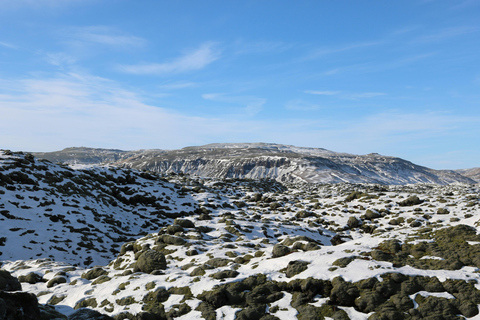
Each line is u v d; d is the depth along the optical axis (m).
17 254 24.97
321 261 15.56
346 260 15.19
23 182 36.50
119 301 15.16
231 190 65.25
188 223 30.91
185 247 23.41
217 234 29.78
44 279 19.58
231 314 13.24
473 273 13.30
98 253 28.30
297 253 17.22
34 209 32.25
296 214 44.16
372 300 12.56
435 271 13.73
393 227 35.75
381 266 14.33
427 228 18.73
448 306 11.98
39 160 44.72
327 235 35.97
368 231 36.84
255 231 32.34
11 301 9.23
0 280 14.18
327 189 77.00
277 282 14.98
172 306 14.25
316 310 12.84
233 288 14.59
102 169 52.06
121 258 23.41
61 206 34.88
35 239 27.41
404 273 13.70
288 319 12.71
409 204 42.84
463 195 44.56
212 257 20.45
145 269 18.95
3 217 29.12
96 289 16.98
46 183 38.62
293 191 76.38
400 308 12.23
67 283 18.83
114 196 45.66
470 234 16.66
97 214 36.38
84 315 11.52
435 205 40.09
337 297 13.19
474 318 11.44
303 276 14.59
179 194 50.94
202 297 14.49
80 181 43.88
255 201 54.19
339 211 44.78
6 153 43.03
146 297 15.15
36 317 9.78
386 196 47.75
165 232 28.52
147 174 56.78
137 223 39.03
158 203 45.47
